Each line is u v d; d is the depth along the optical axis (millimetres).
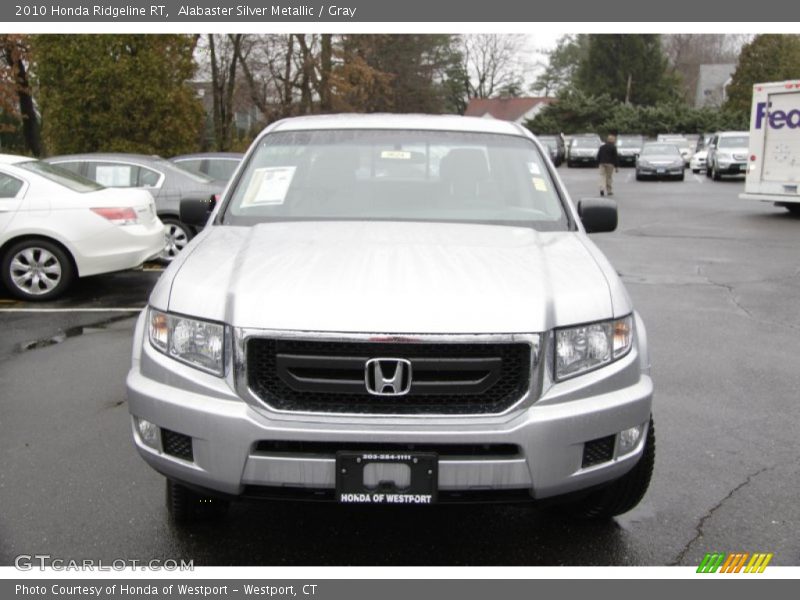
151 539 3635
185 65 20812
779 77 63594
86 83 19328
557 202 4387
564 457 3029
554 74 99312
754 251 13422
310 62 32156
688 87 97312
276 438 2945
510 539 3664
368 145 4598
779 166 18438
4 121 29344
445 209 4285
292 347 2982
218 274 3309
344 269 3285
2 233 8789
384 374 2965
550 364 3059
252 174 4465
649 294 9695
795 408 5457
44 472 4316
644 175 33281
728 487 4203
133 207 9195
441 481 2965
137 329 3504
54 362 6465
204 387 3064
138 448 3287
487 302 3053
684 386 5945
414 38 47469
